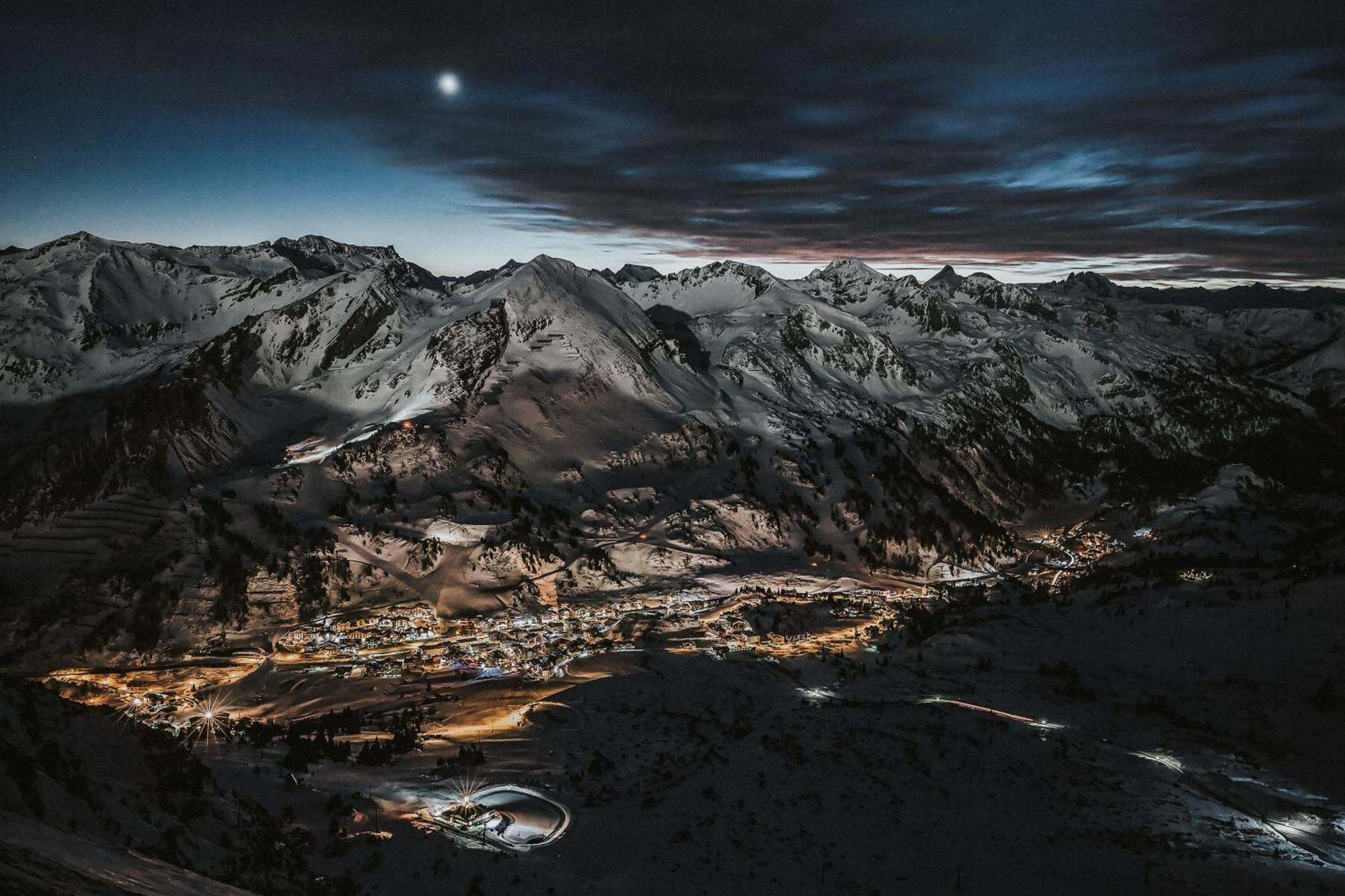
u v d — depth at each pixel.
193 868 22.89
